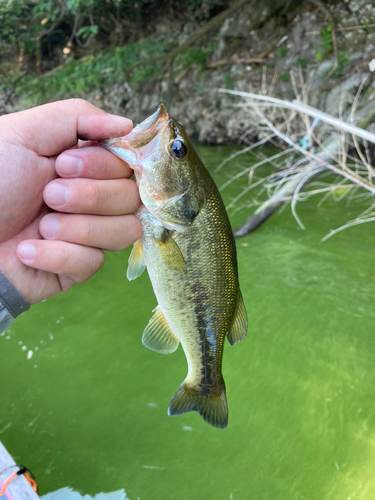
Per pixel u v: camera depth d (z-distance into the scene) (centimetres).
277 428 47
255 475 41
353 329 61
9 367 56
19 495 31
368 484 40
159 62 213
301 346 59
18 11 212
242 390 52
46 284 27
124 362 57
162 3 225
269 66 180
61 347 60
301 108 69
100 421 48
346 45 162
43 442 45
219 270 28
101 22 238
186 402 30
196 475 41
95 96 226
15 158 23
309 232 93
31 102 236
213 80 192
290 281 74
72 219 23
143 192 25
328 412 48
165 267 27
